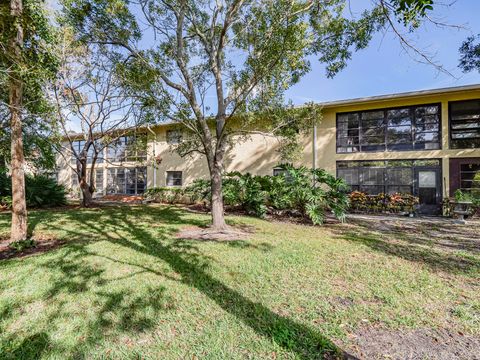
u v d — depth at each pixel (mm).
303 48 6082
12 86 5492
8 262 4410
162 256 4770
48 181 13141
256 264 4391
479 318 2801
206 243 5730
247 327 2605
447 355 2238
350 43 6266
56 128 11125
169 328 2594
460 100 10805
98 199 17469
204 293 3334
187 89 7070
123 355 2213
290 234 6840
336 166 12656
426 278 3846
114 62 6930
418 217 10195
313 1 5844
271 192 10125
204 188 13016
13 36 4777
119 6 5832
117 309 2912
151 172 17047
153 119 11383
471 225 8461
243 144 14328
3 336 2453
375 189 12102
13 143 5633
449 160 10875
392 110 11953
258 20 6371
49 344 2344
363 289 3484
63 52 8773
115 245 5484
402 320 2752
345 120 12703
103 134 12875
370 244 5801
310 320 2748
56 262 4371
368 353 2260
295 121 9305
